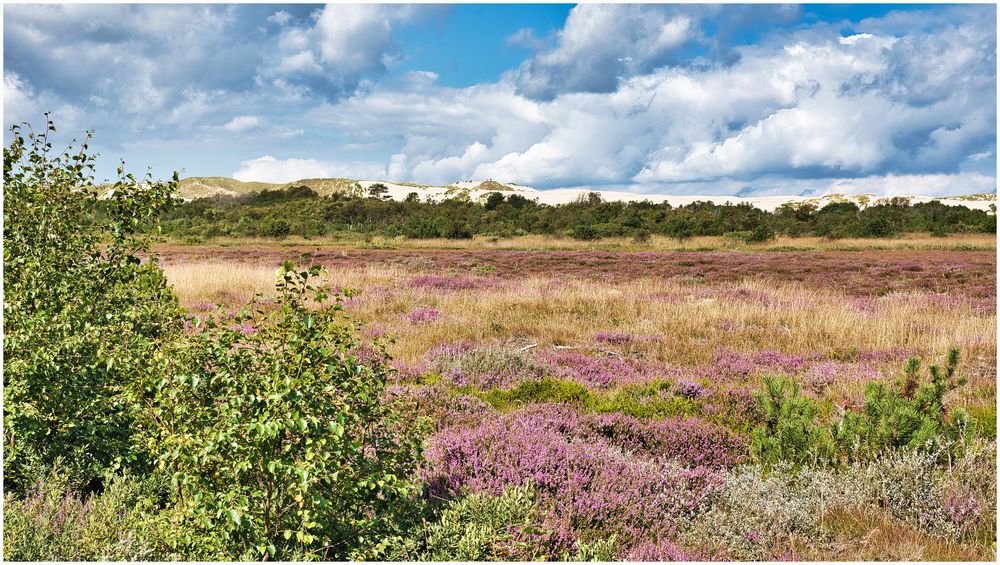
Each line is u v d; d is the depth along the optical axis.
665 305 14.69
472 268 26.97
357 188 142.62
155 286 4.54
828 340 11.47
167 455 3.21
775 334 11.91
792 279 22.81
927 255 34.00
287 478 3.09
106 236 5.25
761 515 4.23
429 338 11.19
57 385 4.54
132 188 5.25
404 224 58.03
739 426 6.63
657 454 5.74
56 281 5.01
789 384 5.89
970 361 9.55
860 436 5.39
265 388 3.11
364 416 3.46
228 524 3.09
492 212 68.12
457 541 3.42
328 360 3.17
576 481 4.47
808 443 5.32
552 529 3.73
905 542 3.93
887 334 11.59
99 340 4.70
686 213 63.50
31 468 4.22
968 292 17.94
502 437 5.22
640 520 4.25
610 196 136.12
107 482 4.00
